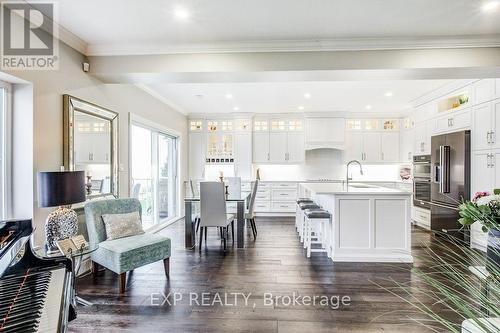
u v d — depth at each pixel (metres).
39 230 2.50
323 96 5.43
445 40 2.94
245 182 7.05
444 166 4.54
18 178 2.44
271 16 2.57
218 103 6.08
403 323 2.17
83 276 3.10
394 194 3.53
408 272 3.19
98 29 2.79
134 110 4.42
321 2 2.34
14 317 1.10
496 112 3.68
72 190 2.31
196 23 2.69
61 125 2.81
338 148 6.97
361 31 2.85
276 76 3.33
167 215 6.30
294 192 6.99
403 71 3.11
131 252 2.72
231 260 3.62
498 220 1.41
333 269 3.28
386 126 7.11
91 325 2.13
